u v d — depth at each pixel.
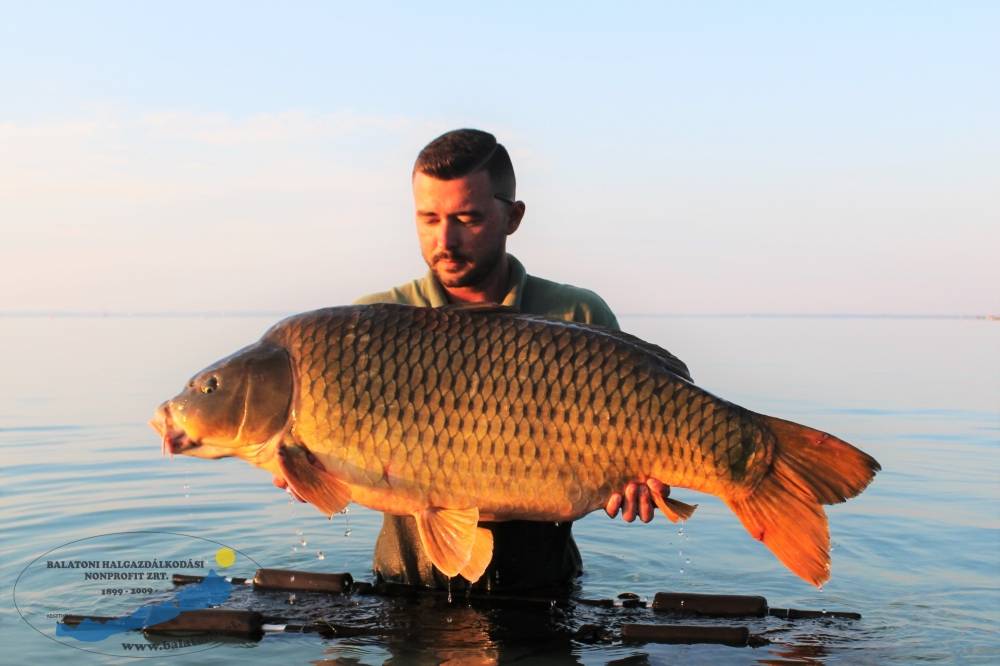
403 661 1.57
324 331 1.61
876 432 4.22
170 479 3.05
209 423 1.62
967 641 1.66
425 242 1.84
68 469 3.21
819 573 1.54
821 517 1.55
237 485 2.95
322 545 2.28
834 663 1.56
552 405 1.55
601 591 1.95
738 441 1.54
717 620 1.76
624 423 1.55
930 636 1.68
